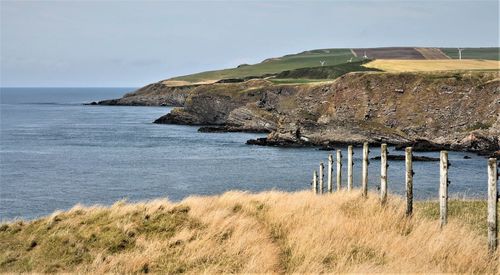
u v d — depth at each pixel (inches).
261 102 6043.3
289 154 3690.9
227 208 722.8
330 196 769.6
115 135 5073.8
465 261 450.3
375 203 669.3
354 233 542.9
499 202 661.9
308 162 3257.9
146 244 597.3
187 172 2856.8
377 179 2383.1
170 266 527.2
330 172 984.3
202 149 3971.5
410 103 5049.2
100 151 3843.5
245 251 534.3
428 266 439.8
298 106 6028.5
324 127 4256.9
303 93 6136.8
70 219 701.9
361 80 5506.9
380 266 439.8
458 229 531.8
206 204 738.8
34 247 627.8
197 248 561.6
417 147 3880.4
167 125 6343.5
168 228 644.1
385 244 497.0
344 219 593.0
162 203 735.1
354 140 4173.2
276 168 2999.5
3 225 704.4
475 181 2452.0
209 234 594.9
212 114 6614.2
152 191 2299.5
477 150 3816.4
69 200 2096.5
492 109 4520.2
